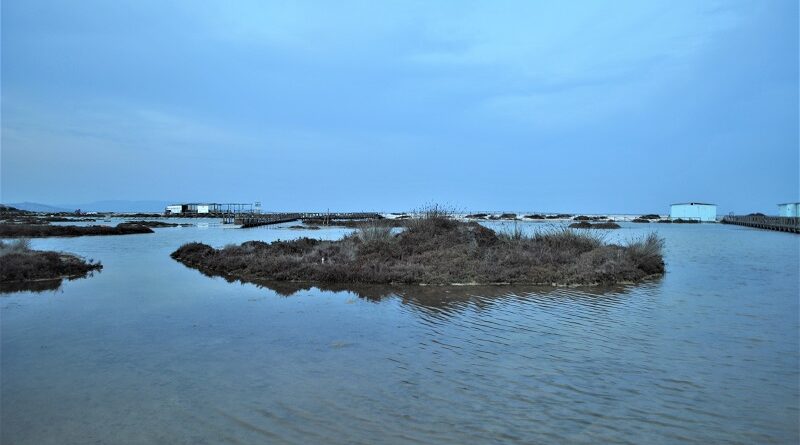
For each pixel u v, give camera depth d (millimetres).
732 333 9586
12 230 43062
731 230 62656
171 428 5277
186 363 7527
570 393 6418
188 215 117125
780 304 12672
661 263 19812
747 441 5129
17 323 10117
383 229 22609
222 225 69688
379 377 6965
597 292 14398
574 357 8000
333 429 5289
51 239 39344
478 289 14844
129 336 9109
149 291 14227
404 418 5586
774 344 8820
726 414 5797
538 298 13367
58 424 5359
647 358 7957
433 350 8344
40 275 16438
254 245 24016
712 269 20484
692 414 5789
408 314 11250
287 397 6184
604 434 5242
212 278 16938
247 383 6672
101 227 49062
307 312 11406
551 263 17734
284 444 4938
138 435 5109
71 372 7070
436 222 23297
